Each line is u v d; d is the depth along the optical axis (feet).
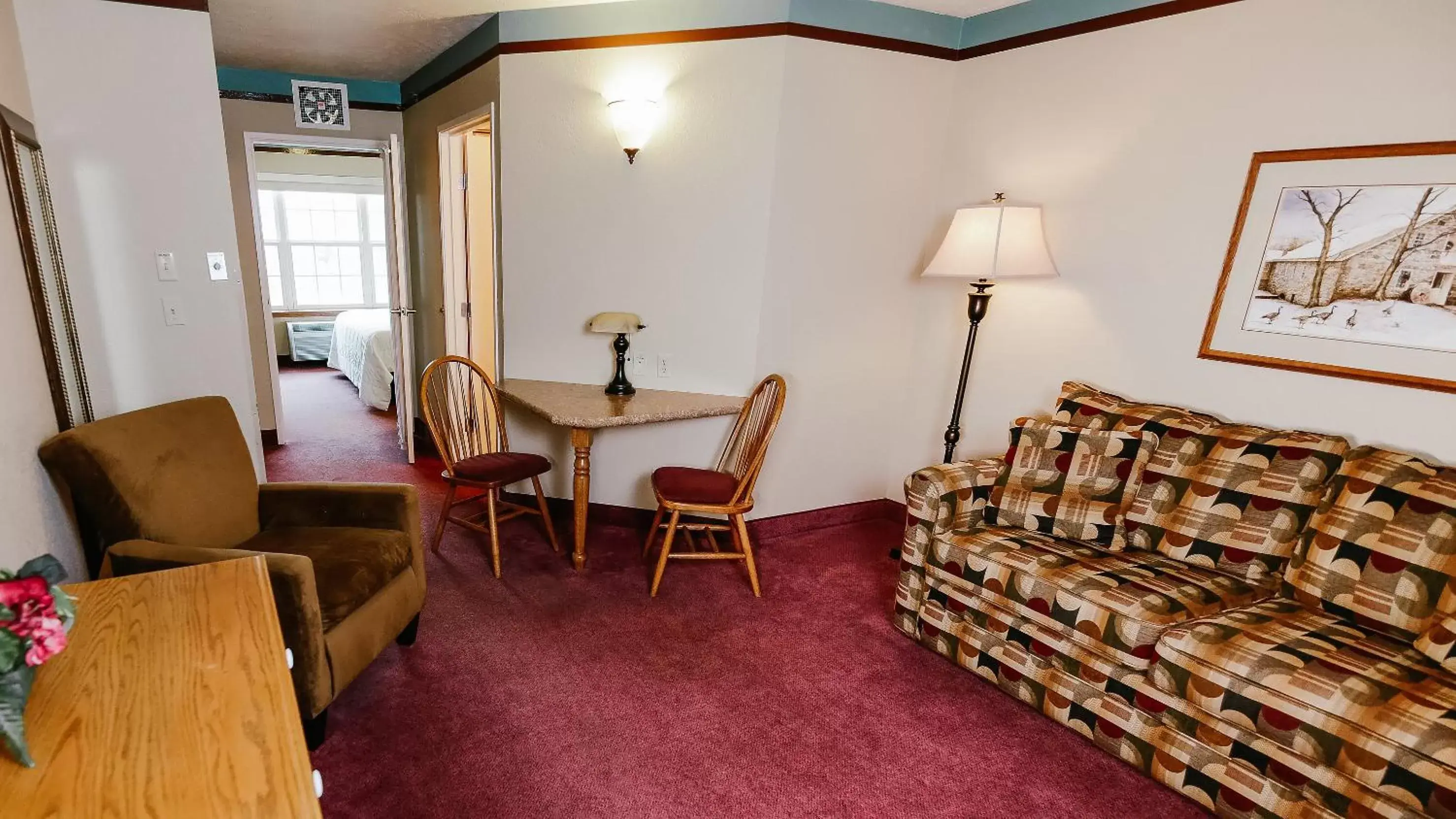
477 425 10.69
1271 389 7.45
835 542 10.89
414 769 5.76
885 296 10.75
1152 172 8.21
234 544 6.77
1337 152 6.75
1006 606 6.93
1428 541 5.67
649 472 10.89
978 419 10.52
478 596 8.67
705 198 9.70
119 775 2.74
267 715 3.14
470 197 12.94
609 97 9.71
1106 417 7.95
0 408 5.15
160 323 7.89
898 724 6.64
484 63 10.50
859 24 9.39
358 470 13.39
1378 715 4.75
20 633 2.78
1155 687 5.84
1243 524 6.75
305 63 12.92
